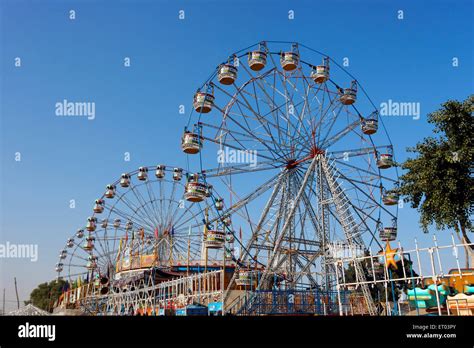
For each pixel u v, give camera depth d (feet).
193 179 116.37
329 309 101.71
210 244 115.03
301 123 130.62
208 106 118.83
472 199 79.36
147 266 196.13
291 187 131.23
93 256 226.79
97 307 202.39
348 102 135.85
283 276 128.47
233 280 115.65
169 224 201.36
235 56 121.70
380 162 135.44
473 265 80.43
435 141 85.30
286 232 121.49
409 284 79.66
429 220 85.20
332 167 123.13
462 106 80.94
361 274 104.22
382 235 131.23
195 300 128.26
